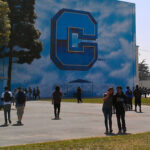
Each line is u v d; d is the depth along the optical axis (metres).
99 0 61.34
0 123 16.00
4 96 15.25
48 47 55.19
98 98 53.09
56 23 56.19
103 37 61.53
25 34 44.50
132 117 19.47
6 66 50.66
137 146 9.27
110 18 62.62
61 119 18.12
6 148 8.91
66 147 9.10
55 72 55.66
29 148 8.91
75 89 57.41
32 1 45.81
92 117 19.45
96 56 60.28
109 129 13.77
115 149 8.83
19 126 14.71
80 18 58.88
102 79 60.84
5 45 42.81
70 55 57.31
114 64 62.69
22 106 15.49
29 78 53.03
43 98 53.75
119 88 12.76
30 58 45.72
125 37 64.62
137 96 23.84
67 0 57.66
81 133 12.52
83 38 58.91
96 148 8.96
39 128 13.98
